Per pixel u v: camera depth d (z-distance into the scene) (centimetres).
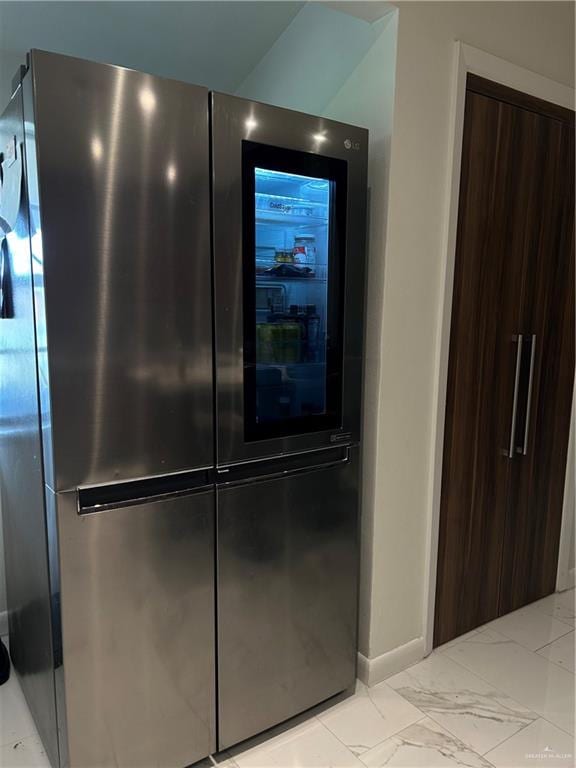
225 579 148
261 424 150
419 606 200
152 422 131
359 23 169
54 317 116
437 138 175
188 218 130
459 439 202
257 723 161
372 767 154
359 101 173
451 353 193
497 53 184
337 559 172
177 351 133
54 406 118
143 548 133
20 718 168
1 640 196
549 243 216
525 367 217
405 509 189
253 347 145
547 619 232
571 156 216
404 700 182
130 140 120
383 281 170
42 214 112
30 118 113
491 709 177
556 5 197
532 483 234
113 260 121
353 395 169
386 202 167
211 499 143
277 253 154
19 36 188
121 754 138
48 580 132
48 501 126
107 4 173
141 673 138
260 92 222
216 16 186
